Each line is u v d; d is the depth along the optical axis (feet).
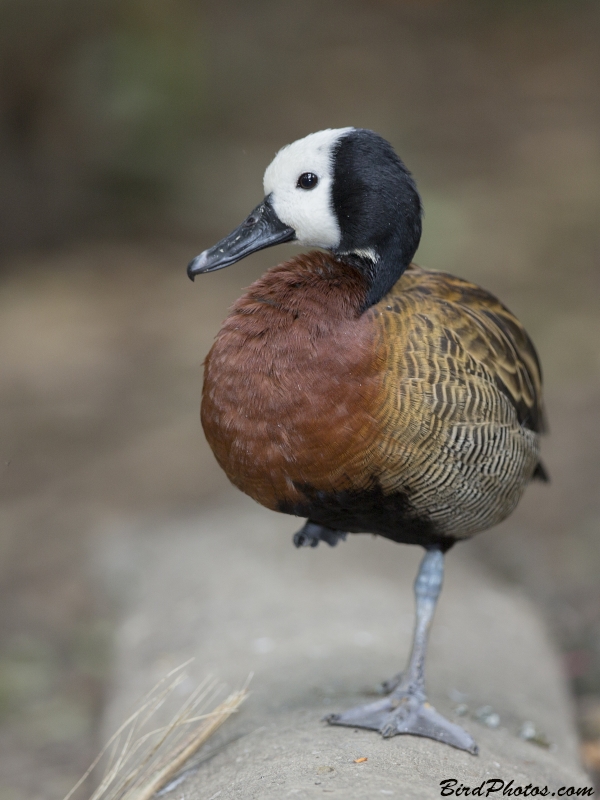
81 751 27.35
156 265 63.00
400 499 19.98
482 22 108.68
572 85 92.53
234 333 19.77
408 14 110.52
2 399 49.01
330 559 32.45
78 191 67.36
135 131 67.10
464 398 19.63
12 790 25.45
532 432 23.20
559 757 22.17
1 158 65.51
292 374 19.16
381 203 20.53
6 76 63.98
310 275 20.11
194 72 71.97
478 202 69.41
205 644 27.35
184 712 20.79
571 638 31.63
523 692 25.21
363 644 26.21
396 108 87.92
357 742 19.80
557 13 110.01
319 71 94.79
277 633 27.25
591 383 47.55
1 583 36.24
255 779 18.34
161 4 68.59
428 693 23.80
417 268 23.76
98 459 44.19
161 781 19.51
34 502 41.29
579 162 76.48
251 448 19.65
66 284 60.70
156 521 37.99
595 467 41.19
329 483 19.60
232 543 34.19
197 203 69.15
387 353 19.16
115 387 50.01
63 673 31.14
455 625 28.48
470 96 91.04
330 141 20.95
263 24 104.27
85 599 34.94
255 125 82.43
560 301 56.65
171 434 45.85
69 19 64.44
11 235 64.64
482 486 20.63
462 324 20.76
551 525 38.19
